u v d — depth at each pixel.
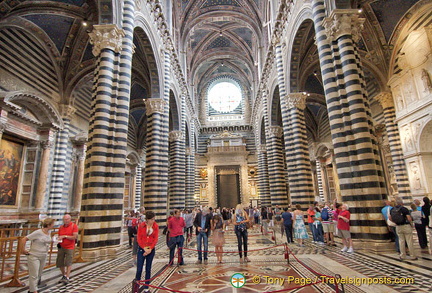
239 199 35.34
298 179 14.53
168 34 17.86
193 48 32.47
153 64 15.85
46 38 15.23
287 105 15.74
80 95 18.72
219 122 39.38
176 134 22.77
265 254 8.39
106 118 9.26
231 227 20.91
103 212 8.69
